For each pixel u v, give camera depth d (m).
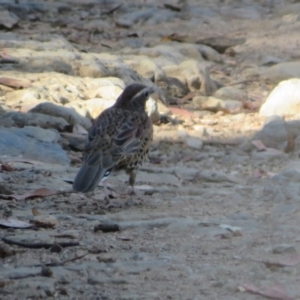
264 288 7.45
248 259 8.34
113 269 8.03
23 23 24.03
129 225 9.56
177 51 21.73
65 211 10.32
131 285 7.60
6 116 14.88
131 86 11.30
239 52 22.83
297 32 24.31
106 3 26.66
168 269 8.05
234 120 16.70
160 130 15.54
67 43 20.78
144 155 11.11
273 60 21.75
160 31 24.50
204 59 22.12
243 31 24.80
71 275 7.86
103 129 10.63
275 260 8.23
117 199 10.97
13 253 8.47
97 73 18.22
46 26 23.98
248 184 12.13
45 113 15.23
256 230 9.41
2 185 10.95
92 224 9.68
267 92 19.22
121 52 21.45
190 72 19.12
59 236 9.09
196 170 12.75
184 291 7.45
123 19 25.20
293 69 20.16
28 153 13.23
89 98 16.61
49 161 13.16
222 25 25.44
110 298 7.26
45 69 17.94
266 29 24.83
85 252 8.56
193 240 9.05
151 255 8.48
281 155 13.92
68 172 12.39
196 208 10.52
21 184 11.50
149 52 21.22
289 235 9.20
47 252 8.57
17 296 7.30
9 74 17.34
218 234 9.22
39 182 11.60
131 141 10.68
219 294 7.36
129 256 8.41
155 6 26.75
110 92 16.59
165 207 10.58
